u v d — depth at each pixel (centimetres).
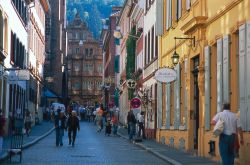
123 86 8456
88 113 12425
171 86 3725
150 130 4694
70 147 3675
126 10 7744
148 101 4791
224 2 2392
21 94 5753
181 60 3338
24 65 5906
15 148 2567
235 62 2273
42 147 3638
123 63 8594
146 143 4006
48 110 9331
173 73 3244
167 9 3881
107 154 3064
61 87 11519
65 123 3834
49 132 5866
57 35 11519
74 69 16812
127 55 7050
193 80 3084
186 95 3170
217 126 1912
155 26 4538
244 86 2084
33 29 6988
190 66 3081
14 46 4988
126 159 2747
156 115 4491
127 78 7019
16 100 5275
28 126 4909
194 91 3084
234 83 2273
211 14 2639
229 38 2319
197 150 2927
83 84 16775
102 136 5584
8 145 3425
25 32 5953
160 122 4088
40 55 8281
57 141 3803
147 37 5216
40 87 8388
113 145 3997
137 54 6347
